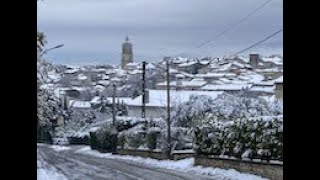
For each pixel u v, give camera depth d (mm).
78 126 78750
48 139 74938
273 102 42062
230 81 74250
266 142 23578
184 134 39500
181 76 71750
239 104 41812
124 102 76375
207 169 29016
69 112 79188
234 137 27156
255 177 24094
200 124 32562
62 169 31062
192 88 67750
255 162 24516
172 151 37938
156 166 35250
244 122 26141
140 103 76125
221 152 28703
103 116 77188
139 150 44719
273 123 23344
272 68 76812
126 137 48531
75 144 75562
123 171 30219
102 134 56062
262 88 64625
